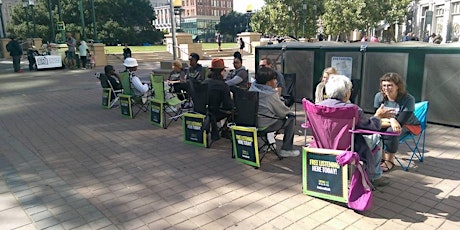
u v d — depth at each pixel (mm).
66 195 3969
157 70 11281
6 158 5242
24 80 15195
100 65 21953
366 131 3334
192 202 3748
